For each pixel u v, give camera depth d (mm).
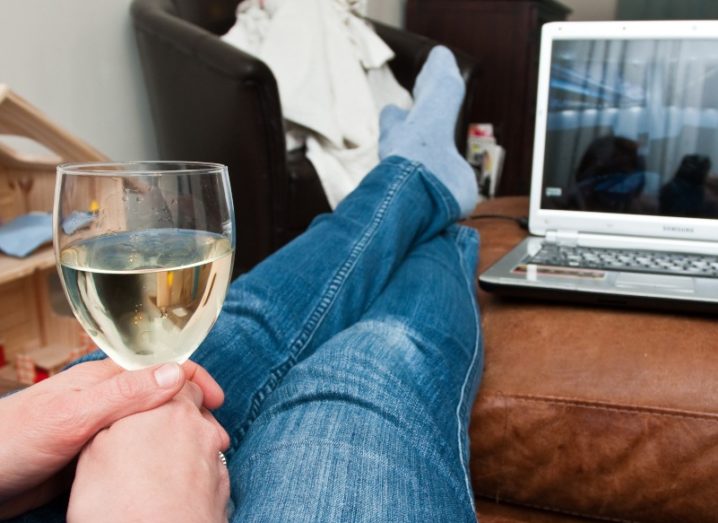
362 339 535
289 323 597
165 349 327
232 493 405
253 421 513
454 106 1123
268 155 1313
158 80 1534
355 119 1721
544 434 558
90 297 306
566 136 915
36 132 939
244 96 1268
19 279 1046
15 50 1343
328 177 1510
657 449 530
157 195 318
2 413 316
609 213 903
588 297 696
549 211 930
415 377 500
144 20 1521
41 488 351
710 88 849
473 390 557
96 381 347
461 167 1006
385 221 759
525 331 660
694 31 851
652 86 874
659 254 855
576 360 596
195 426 327
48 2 1406
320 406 439
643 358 586
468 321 644
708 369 563
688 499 532
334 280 662
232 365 525
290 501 357
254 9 1745
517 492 583
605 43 891
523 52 2488
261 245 1375
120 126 1661
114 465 295
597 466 549
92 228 312
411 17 2668
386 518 358
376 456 398
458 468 446
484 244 988
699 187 861
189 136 1480
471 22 2553
